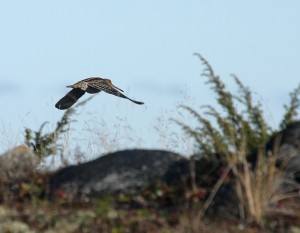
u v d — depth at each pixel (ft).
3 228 40.98
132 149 47.09
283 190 43.19
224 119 47.62
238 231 40.60
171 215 42.37
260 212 41.47
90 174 45.47
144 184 44.98
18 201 45.14
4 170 47.01
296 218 41.55
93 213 41.88
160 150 47.14
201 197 43.60
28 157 47.85
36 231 41.32
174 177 45.47
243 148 44.01
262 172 43.50
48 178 46.50
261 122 47.70
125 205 43.83
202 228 40.65
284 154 44.37
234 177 43.80
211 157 46.47
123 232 41.06
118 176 45.27
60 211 42.39
